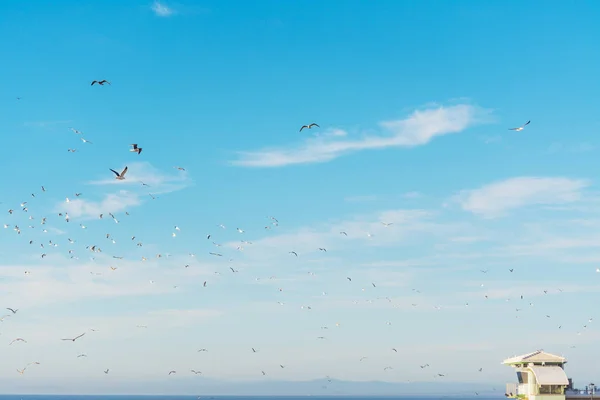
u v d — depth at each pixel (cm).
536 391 11550
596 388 11738
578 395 11719
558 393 11550
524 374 11994
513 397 12269
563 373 11544
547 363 11750
